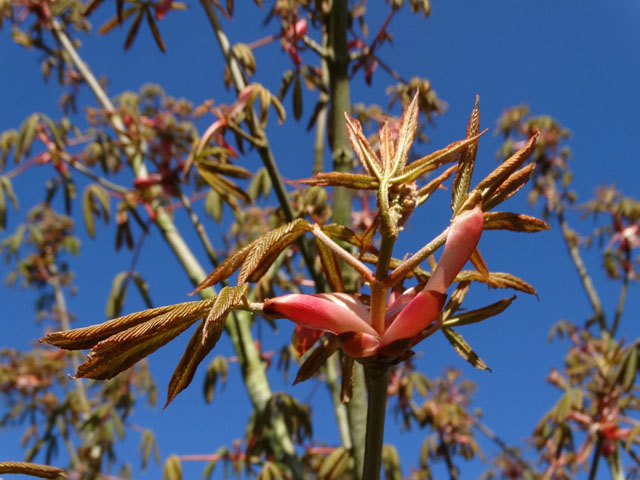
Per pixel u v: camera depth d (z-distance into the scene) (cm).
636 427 89
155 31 81
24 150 95
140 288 88
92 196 91
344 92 73
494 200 25
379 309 24
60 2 100
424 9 87
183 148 92
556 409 94
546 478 108
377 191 25
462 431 135
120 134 93
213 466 84
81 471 112
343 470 62
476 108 25
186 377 23
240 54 76
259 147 69
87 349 22
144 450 109
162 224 87
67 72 111
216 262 85
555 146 170
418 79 84
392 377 122
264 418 76
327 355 26
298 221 25
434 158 24
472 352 27
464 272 28
